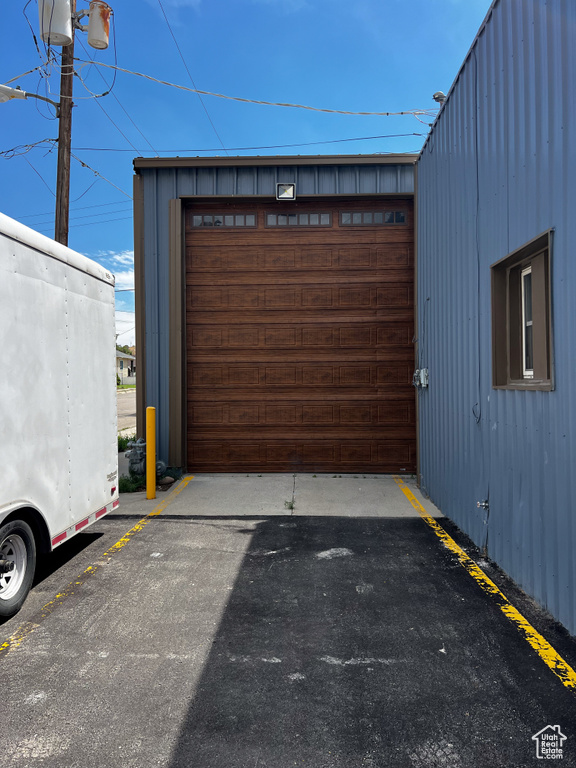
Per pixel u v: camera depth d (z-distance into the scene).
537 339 3.98
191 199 8.41
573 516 3.28
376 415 8.43
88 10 8.05
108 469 5.34
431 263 6.95
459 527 5.67
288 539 5.37
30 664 3.07
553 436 3.52
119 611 3.76
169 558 4.84
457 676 2.91
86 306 4.88
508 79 4.19
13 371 3.66
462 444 5.54
